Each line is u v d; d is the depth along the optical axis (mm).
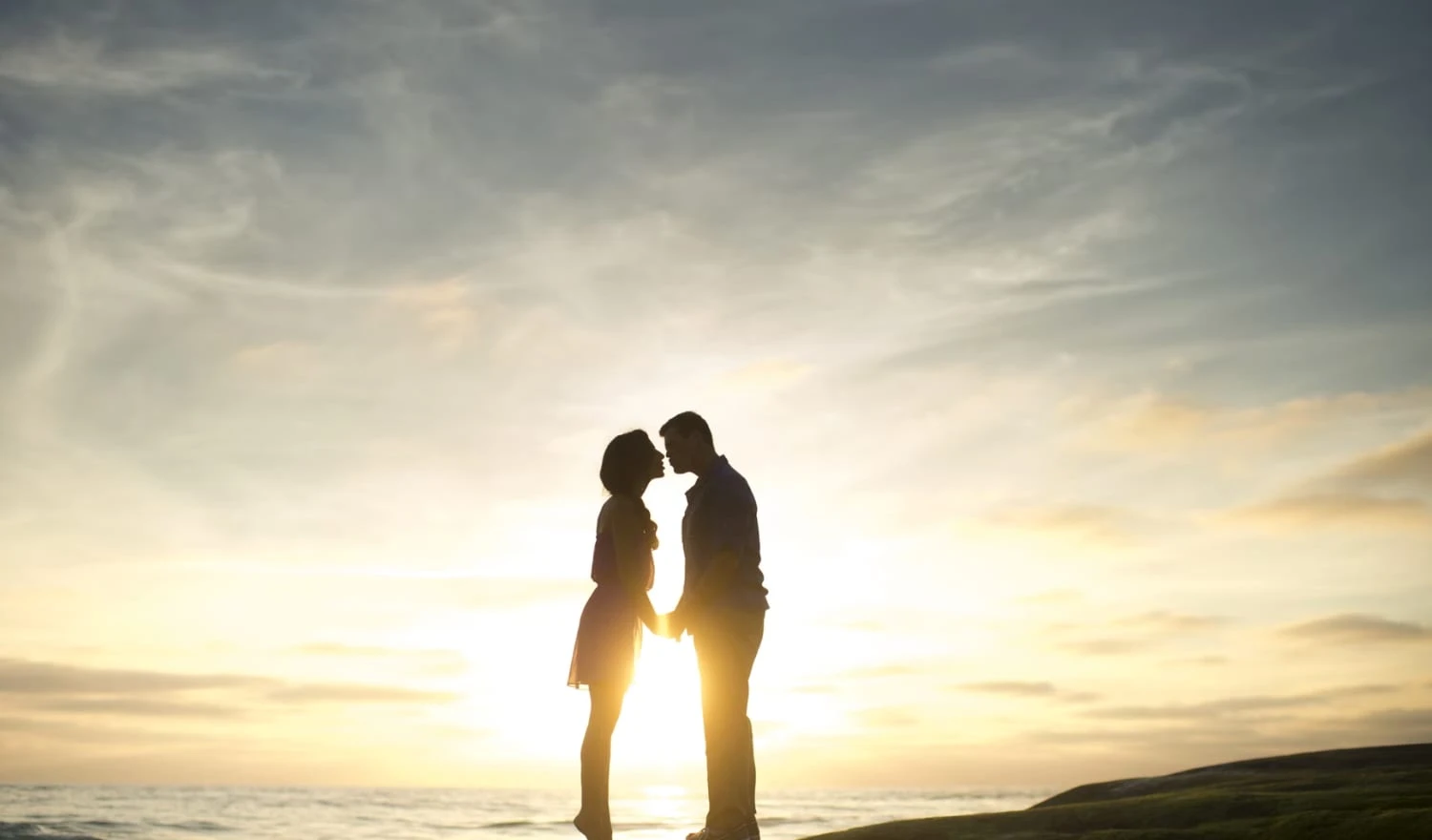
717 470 7750
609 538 7359
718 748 7508
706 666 7586
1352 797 12594
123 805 142375
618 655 7164
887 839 13656
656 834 68875
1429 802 11398
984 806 167625
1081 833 11875
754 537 7781
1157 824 12875
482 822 105000
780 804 187375
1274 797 12930
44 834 71438
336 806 162000
